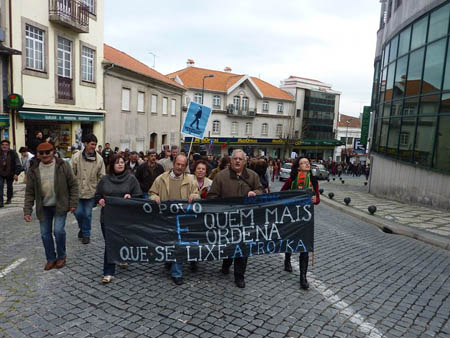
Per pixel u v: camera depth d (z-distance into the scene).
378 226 9.75
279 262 5.68
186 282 4.64
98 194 4.71
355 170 48.16
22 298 4.02
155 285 4.51
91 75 19.09
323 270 5.38
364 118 30.83
